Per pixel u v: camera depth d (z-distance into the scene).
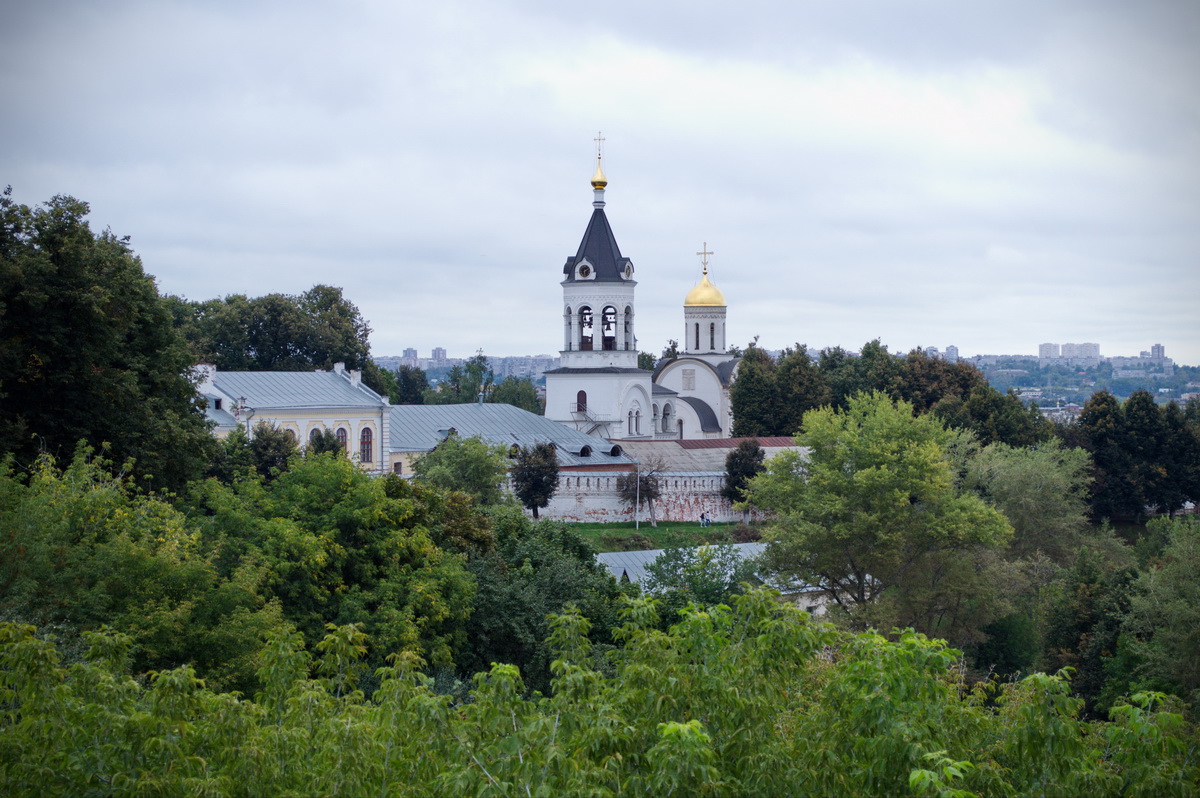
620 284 127.88
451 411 114.56
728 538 80.19
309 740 17.50
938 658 19.11
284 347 133.12
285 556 34.59
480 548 46.75
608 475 105.81
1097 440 123.88
